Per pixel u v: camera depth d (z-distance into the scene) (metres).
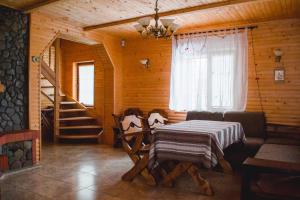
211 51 5.41
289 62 4.73
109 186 3.51
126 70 6.66
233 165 4.30
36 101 4.61
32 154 4.32
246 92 5.05
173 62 5.84
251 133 4.79
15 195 3.18
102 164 4.61
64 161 4.80
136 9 4.38
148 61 6.30
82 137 6.50
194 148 3.15
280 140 4.34
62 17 4.84
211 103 5.39
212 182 3.68
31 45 4.51
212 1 3.95
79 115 7.35
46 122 7.15
